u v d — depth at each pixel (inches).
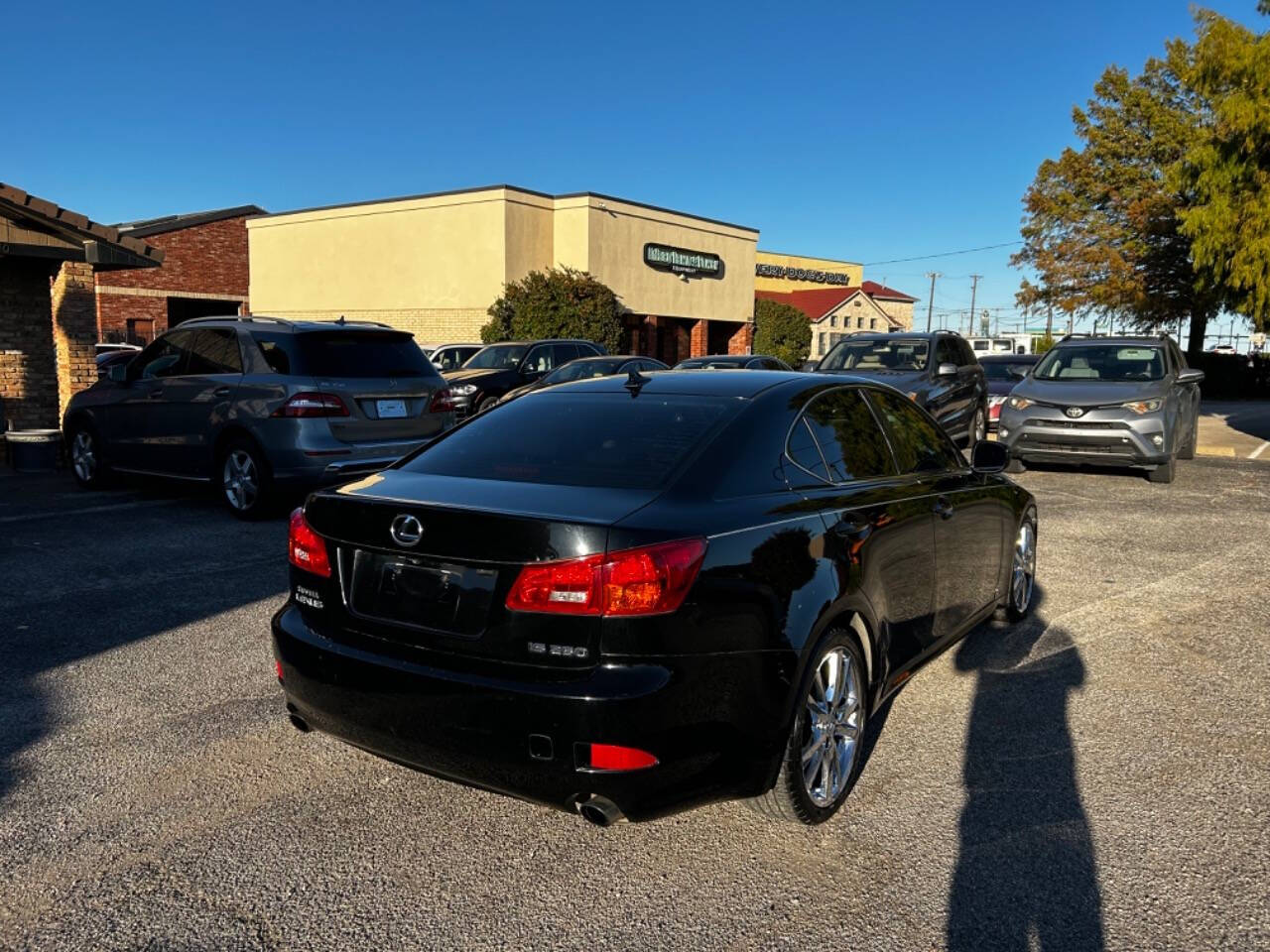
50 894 112.3
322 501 125.9
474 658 111.5
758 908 110.7
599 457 129.8
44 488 394.3
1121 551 297.7
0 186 398.0
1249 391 1299.2
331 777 143.1
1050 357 496.7
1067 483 445.1
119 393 364.5
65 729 158.4
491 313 974.4
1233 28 979.9
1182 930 106.2
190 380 339.0
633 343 1165.1
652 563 105.5
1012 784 141.9
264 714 165.6
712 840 126.1
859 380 168.6
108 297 1213.1
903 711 170.2
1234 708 171.5
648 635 105.2
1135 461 432.1
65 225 425.7
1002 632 216.5
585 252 1053.2
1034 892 113.8
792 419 142.6
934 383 481.7
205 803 134.5
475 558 110.3
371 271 1111.6
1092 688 181.3
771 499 126.8
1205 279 1057.5
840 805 133.8
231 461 327.0
